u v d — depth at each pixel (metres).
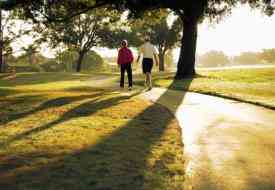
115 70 115.62
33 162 5.78
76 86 20.69
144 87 19.42
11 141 7.02
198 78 27.70
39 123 8.71
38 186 4.87
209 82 22.80
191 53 30.55
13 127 8.27
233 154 6.53
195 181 5.22
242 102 13.19
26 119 9.21
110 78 32.56
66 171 5.41
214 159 6.23
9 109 10.74
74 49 74.19
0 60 62.81
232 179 5.32
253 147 7.00
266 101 12.98
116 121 9.03
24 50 64.12
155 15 34.72
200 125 8.98
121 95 14.55
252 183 5.18
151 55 17.73
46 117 9.48
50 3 28.83
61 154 6.20
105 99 13.01
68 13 30.31
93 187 4.86
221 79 26.67
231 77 28.73
